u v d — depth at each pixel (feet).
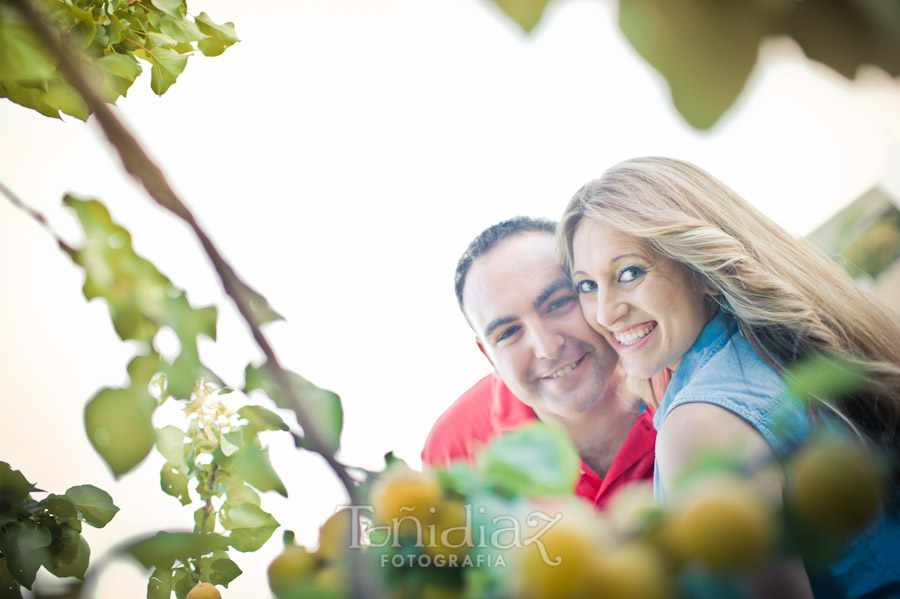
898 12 0.52
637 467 4.13
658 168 4.16
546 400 4.39
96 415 1.10
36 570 1.84
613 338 4.26
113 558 0.90
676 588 0.64
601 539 0.68
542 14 0.56
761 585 0.66
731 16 0.53
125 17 2.46
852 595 2.49
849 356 3.26
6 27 0.87
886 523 2.36
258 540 2.19
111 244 1.23
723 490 0.67
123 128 0.91
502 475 0.75
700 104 0.53
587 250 4.24
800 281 3.68
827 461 0.66
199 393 2.11
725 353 3.36
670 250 3.92
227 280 0.94
